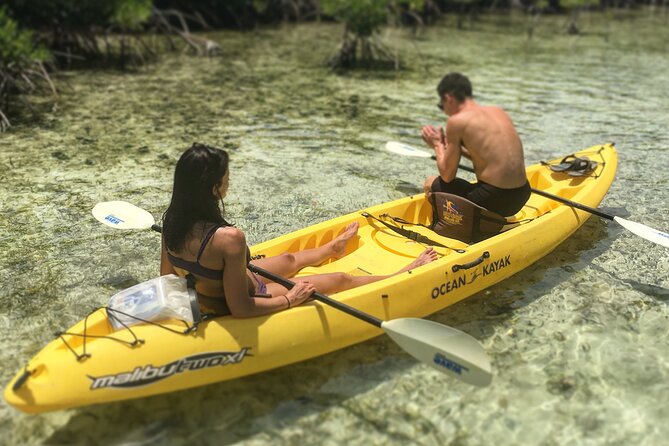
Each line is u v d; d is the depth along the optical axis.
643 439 2.83
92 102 8.96
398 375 3.24
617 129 8.18
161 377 2.86
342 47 12.33
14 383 2.66
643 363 3.36
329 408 3.00
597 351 3.46
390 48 14.72
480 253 3.92
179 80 10.65
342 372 3.25
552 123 8.44
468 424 2.90
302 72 11.70
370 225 4.41
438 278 3.68
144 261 4.47
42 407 2.64
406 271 3.62
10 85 9.00
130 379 2.80
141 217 4.00
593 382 3.20
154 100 9.19
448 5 23.34
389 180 6.23
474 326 3.68
